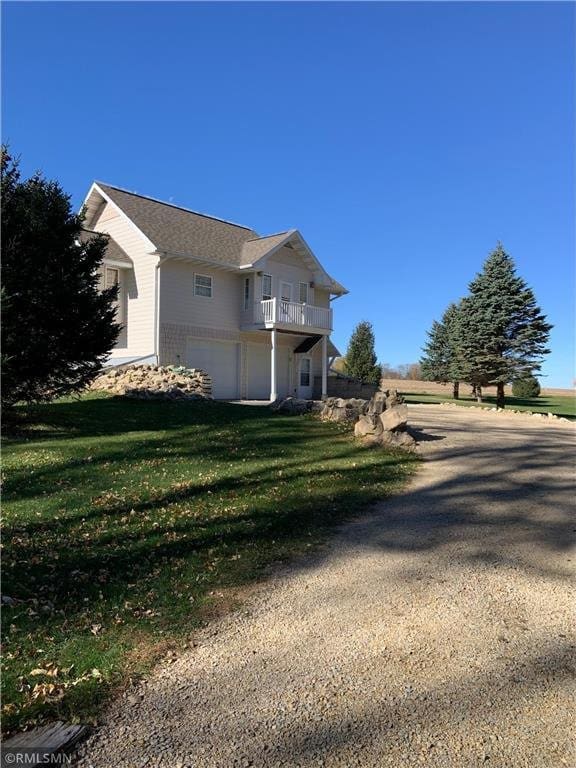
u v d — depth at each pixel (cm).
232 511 676
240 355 2302
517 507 734
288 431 1255
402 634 394
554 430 1612
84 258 1281
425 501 762
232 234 2484
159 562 520
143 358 1997
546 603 446
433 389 5109
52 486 754
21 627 391
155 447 1023
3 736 282
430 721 298
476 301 2936
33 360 1145
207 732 289
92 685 328
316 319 2412
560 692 326
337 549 567
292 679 338
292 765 266
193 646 377
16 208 1123
